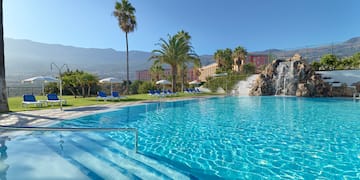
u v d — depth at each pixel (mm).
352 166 4391
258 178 3840
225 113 12508
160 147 5727
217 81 34781
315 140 6438
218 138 6727
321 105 16484
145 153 5195
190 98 22297
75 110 11727
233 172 4094
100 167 4242
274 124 9062
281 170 4195
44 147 5562
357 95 23500
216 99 22359
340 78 25719
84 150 5355
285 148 5637
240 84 31344
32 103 12820
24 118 8891
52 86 25094
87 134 7016
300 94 24484
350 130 7797
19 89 23688
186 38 31422
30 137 6527
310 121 9758
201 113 12523
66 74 25391
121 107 13578
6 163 4445
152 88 31438
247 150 5477
